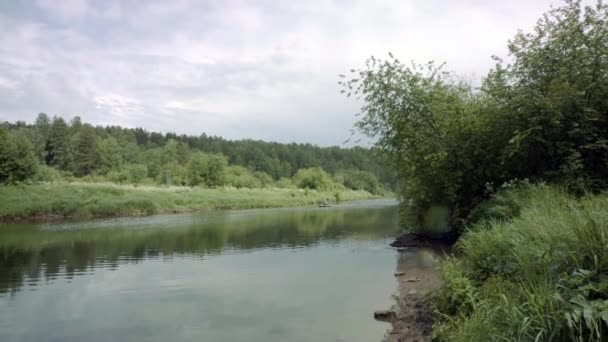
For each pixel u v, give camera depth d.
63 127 80.06
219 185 57.50
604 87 9.60
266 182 80.06
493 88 11.48
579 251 4.03
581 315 3.31
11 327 6.79
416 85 13.17
